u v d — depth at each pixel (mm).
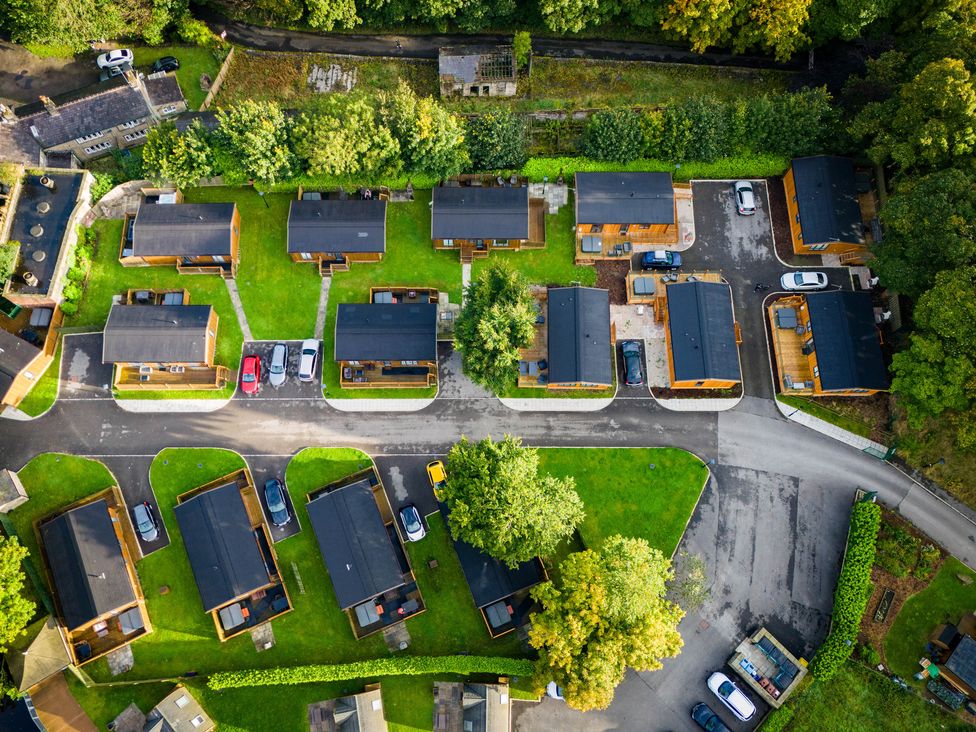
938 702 70625
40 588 73375
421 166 80188
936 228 69188
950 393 67250
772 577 75125
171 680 71875
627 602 64062
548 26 87250
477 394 80000
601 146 82375
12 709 73812
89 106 83812
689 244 84438
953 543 74438
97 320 81625
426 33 91250
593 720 72312
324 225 81188
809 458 78062
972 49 73438
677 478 77688
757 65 89500
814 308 78938
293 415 79312
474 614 74188
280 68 90000
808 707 71000
